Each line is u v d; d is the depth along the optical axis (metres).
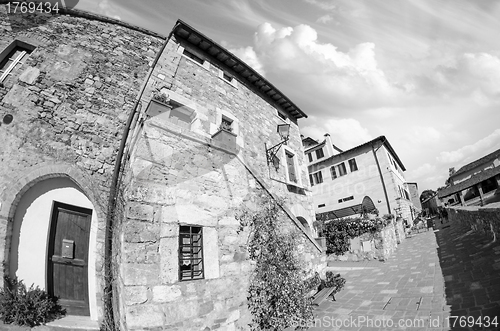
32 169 4.95
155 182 3.91
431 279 5.68
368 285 6.21
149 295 3.34
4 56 5.66
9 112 5.15
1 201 4.53
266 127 10.61
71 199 5.31
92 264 5.12
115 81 6.75
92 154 5.74
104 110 6.28
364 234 9.94
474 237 8.55
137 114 6.23
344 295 5.68
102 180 5.68
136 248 3.44
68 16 6.77
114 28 7.45
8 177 4.72
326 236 11.03
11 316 3.99
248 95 10.22
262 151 9.71
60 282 4.80
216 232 4.40
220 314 3.92
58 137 5.46
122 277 3.51
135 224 3.52
